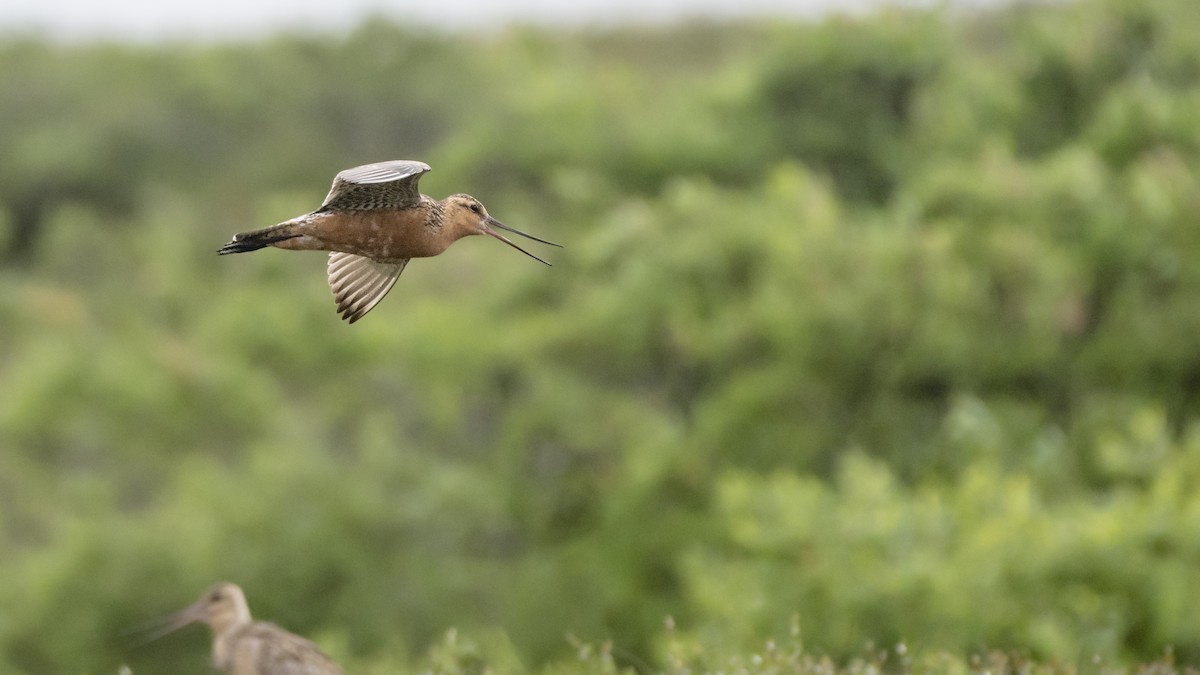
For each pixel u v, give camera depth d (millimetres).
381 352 33469
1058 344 24656
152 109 55500
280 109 55344
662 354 31094
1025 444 23188
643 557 27312
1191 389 24531
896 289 25219
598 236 31625
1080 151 26266
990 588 17281
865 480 20000
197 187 54156
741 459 27250
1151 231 24266
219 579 27141
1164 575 17422
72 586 26688
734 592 18812
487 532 29859
